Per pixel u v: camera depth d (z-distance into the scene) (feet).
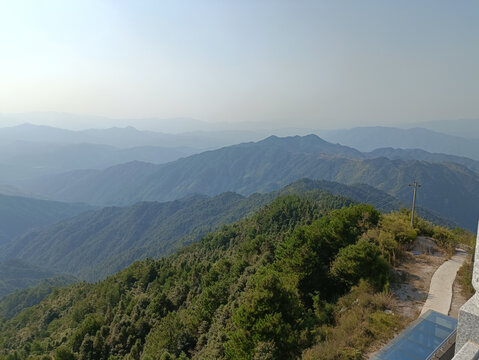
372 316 38.14
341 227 63.31
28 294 442.91
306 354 33.45
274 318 38.40
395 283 48.21
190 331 88.43
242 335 40.19
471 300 11.76
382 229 70.44
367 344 33.27
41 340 191.31
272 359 34.53
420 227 75.97
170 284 200.13
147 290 219.41
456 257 58.85
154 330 112.78
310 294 50.08
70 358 114.01
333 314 43.01
